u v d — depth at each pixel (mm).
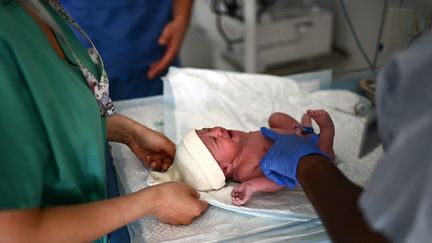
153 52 1691
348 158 974
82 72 754
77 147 673
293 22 1972
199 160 927
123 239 834
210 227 818
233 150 973
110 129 1011
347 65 1584
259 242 791
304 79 1424
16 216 554
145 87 1740
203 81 1336
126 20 1578
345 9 1582
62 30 754
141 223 824
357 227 496
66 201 689
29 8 634
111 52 1618
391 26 1184
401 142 372
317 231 805
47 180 641
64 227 603
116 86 1688
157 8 1615
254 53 2045
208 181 921
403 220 375
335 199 542
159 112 1284
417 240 365
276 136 908
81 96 681
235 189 887
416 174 361
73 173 677
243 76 1372
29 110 585
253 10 1941
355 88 1379
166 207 740
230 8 2322
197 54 2795
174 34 1660
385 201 379
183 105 1284
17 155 551
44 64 629
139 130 1013
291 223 821
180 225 817
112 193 883
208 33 2637
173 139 1129
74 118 661
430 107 359
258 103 1281
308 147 703
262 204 863
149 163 1002
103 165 744
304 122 1041
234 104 1279
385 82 407
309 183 614
